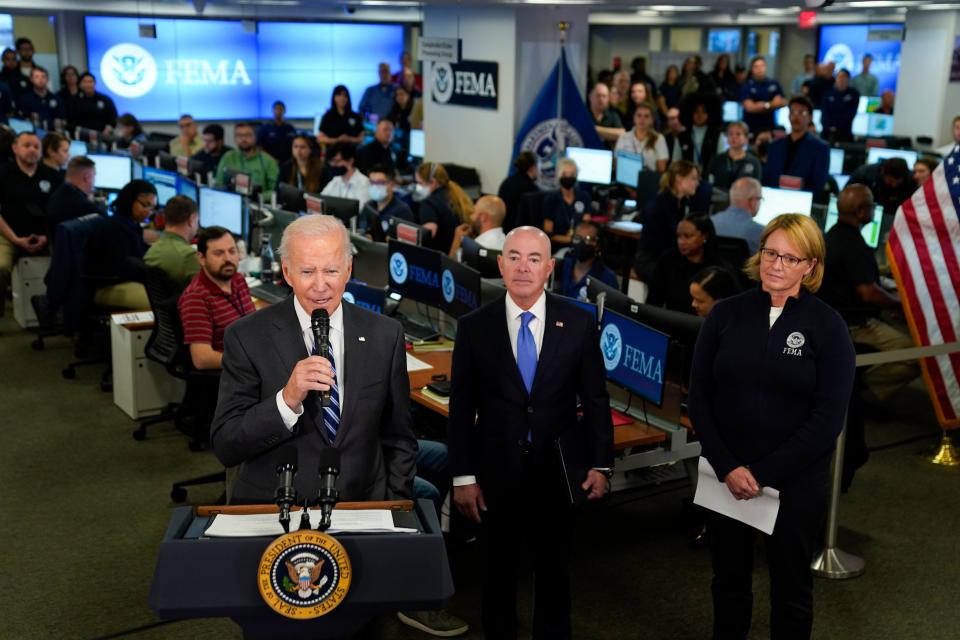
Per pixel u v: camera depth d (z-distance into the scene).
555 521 3.13
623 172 9.89
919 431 5.80
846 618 3.75
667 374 3.86
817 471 2.96
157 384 5.89
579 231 5.29
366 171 10.50
